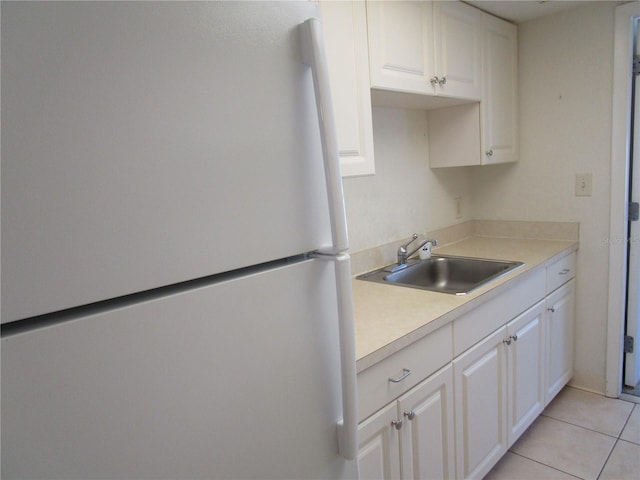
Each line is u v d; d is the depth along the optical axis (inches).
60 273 17.0
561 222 95.7
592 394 95.9
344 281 27.0
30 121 15.9
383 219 84.3
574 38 88.8
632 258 90.4
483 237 106.9
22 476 16.4
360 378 43.3
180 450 20.9
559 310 88.7
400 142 86.8
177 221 20.3
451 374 56.6
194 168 20.8
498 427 69.2
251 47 22.9
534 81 95.3
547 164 96.0
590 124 89.3
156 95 19.3
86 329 17.7
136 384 19.3
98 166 17.7
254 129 23.2
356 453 28.9
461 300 58.7
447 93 73.5
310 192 26.5
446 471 57.3
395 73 63.1
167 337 20.2
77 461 17.7
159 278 19.8
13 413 16.1
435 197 96.5
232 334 22.8
